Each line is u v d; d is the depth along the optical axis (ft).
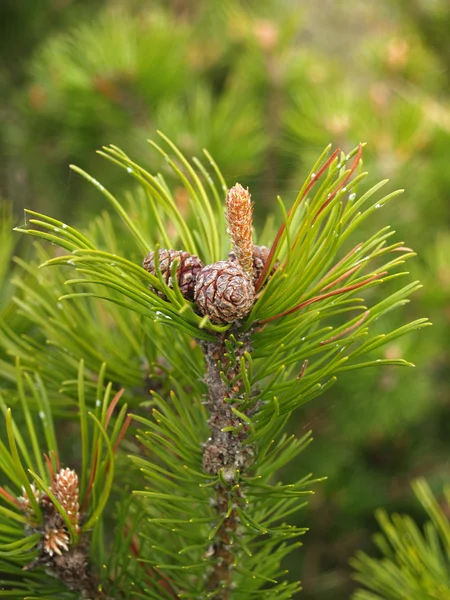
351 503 4.18
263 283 1.72
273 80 4.66
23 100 4.47
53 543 1.77
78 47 3.94
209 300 1.65
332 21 6.39
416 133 3.82
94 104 3.76
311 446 4.07
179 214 1.77
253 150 3.58
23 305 2.03
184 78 4.02
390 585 2.26
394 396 3.65
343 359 1.63
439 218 4.27
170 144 1.75
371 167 3.75
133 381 2.06
